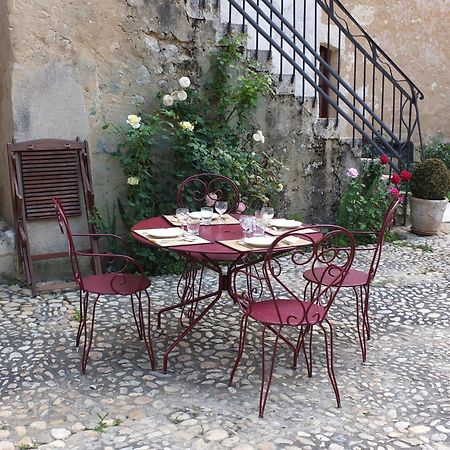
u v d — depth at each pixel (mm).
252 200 5422
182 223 3488
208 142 5098
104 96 4750
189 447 2514
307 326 3180
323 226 2873
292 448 2518
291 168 5789
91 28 4613
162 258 4891
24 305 4145
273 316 2914
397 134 9047
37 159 4480
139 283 3336
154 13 4875
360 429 2697
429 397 3018
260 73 5367
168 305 4191
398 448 2555
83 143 4621
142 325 3373
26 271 4387
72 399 2918
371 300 4402
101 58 4695
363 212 5949
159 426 2676
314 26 6797
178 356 3400
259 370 3258
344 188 6121
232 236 3352
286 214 5828
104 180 4836
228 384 3090
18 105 4398
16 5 4293
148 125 4805
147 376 3158
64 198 4609
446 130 9492
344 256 5496
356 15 8547
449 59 9375
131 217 4918
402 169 6406
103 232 4711
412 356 3498
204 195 5094
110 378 3129
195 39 5109
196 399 2932
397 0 8805
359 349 3574
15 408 2830
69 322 3867
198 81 5176
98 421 2719
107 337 3643
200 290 4441
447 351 3576
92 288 3252
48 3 4406
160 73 4980
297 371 3260
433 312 4215
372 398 2992
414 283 4820
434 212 6230
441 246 5969
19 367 3244
